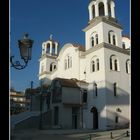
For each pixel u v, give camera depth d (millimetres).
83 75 43094
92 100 39375
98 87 38594
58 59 50625
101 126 36688
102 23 39875
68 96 38406
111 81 38469
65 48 48250
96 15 41750
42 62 60156
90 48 41406
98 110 37812
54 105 39375
